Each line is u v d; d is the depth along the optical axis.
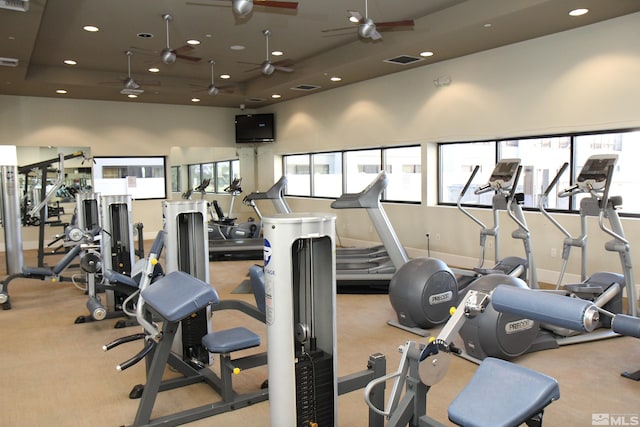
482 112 7.07
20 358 3.99
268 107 12.05
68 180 10.50
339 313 5.20
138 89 7.88
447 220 7.84
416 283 4.43
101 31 6.73
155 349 3.12
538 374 1.90
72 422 2.93
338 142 9.88
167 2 5.69
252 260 8.59
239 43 7.48
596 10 5.27
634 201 5.73
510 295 1.76
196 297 2.55
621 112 5.52
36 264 8.20
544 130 6.32
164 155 11.52
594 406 3.02
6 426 2.89
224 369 3.04
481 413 1.74
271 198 7.67
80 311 5.42
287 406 2.24
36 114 10.12
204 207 3.67
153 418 2.94
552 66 6.18
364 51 7.34
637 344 4.11
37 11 5.19
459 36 6.23
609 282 4.39
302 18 6.34
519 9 5.24
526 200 6.90
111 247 5.28
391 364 3.71
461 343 4.20
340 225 10.19
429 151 8.04
